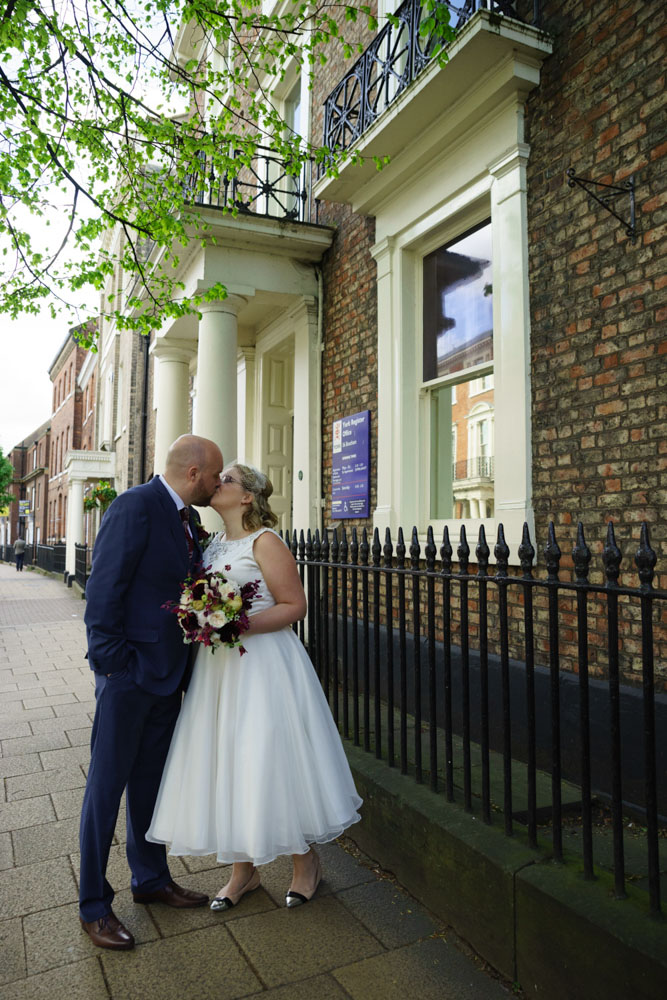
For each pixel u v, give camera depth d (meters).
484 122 4.45
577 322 3.78
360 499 6.11
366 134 5.02
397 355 5.59
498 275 4.34
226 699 2.57
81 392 30.86
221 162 4.95
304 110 7.77
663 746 3.01
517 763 3.81
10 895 2.83
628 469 3.44
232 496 2.73
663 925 1.88
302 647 2.76
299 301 7.20
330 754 2.61
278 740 2.49
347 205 6.61
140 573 2.60
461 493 5.07
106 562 2.51
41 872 3.02
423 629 4.89
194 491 2.75
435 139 4.79
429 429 5.49
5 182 4.59
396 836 2.95
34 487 46.75
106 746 2.51
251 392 8.99
